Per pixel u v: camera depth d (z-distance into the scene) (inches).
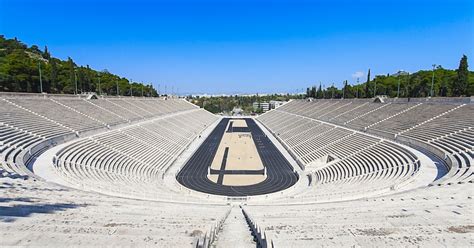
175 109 4731.8
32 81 3038.9
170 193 1159.0
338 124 2805.1
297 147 2477.9
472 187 728.3
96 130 1984.5
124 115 2888.8
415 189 808.9
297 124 3508.9
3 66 2886.3
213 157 2278.5
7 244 283.9
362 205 629.6
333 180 1450.5
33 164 1111.0
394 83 4761.3
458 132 1444.4
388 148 1583.4
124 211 537.3
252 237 396.2
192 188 1533.0
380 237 323.9
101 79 4827.8
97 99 3093.0
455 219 428.1
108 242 293.9
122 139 1963.6
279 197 1262.3
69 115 2108.8
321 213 558.6
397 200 642.2
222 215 609.0
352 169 1521.9
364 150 1731.1
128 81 5979.3
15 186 690.8
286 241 312.7
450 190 709.9
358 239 319.0
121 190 976.3
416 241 311.9
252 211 664.4
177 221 458.9
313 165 1862.7
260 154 2406.5
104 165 1433.3
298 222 449.7
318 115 3673.7
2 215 422.9
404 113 2266.2
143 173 1565.0
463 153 1164.5
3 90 2751.0
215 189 1520.7
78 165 1282.0
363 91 5118.1
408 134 1749.5
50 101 2245.3
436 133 1567.4
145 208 612.7
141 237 311.9
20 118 1628.9
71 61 3435.0
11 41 5442.9
